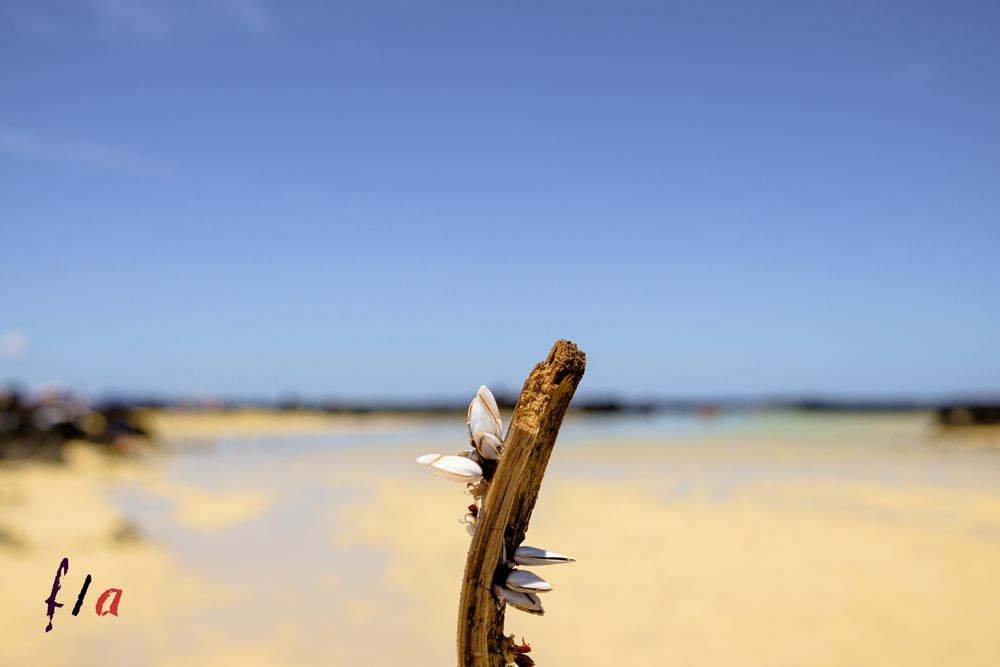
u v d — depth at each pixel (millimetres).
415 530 12891
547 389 1744
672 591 8938
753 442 39969
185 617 7703
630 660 6770
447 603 8469
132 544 10750
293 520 13945
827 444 37531
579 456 30234
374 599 8586
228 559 10406
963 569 9844
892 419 87625
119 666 6344
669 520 13773
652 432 55219
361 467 25656
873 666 6547
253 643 6988
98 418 30781
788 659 6754
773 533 12406
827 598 8617
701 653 6918
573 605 8383
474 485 1884
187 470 24406
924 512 14516
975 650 6902
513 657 1917
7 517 11930
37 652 6527
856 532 12492
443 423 73125
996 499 16250
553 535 12344
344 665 6543
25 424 24953
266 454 32406
